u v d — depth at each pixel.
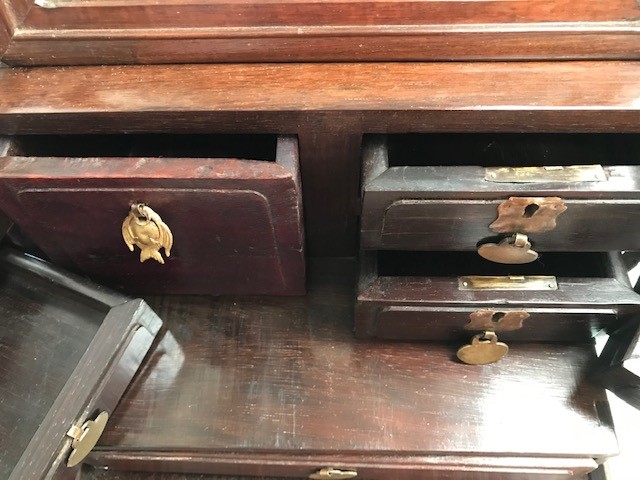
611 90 0.57
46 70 0.63
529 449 0.71
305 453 0.73
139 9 0.57
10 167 0.55
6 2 0.58
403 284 0.67
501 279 0.68
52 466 0.60
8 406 0.69
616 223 0.58
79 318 0.73
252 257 0.69
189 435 0.72
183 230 0.62
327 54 0.61
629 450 0.91
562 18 0.57
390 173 0.56
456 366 0.76
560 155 0.72
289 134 0.61
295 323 0.80
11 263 0.75
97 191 0.56
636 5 0.56
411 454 0.72
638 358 0.66
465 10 0.56
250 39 0.59
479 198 0.56
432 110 0.57
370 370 0.76
